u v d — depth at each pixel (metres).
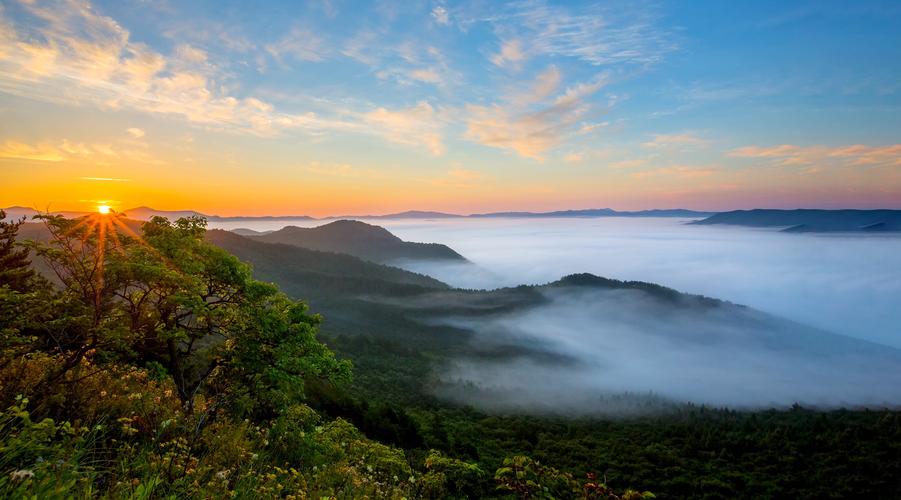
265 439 6.43
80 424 4.71
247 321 8.87
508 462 6.10
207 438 5.44
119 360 7.25
